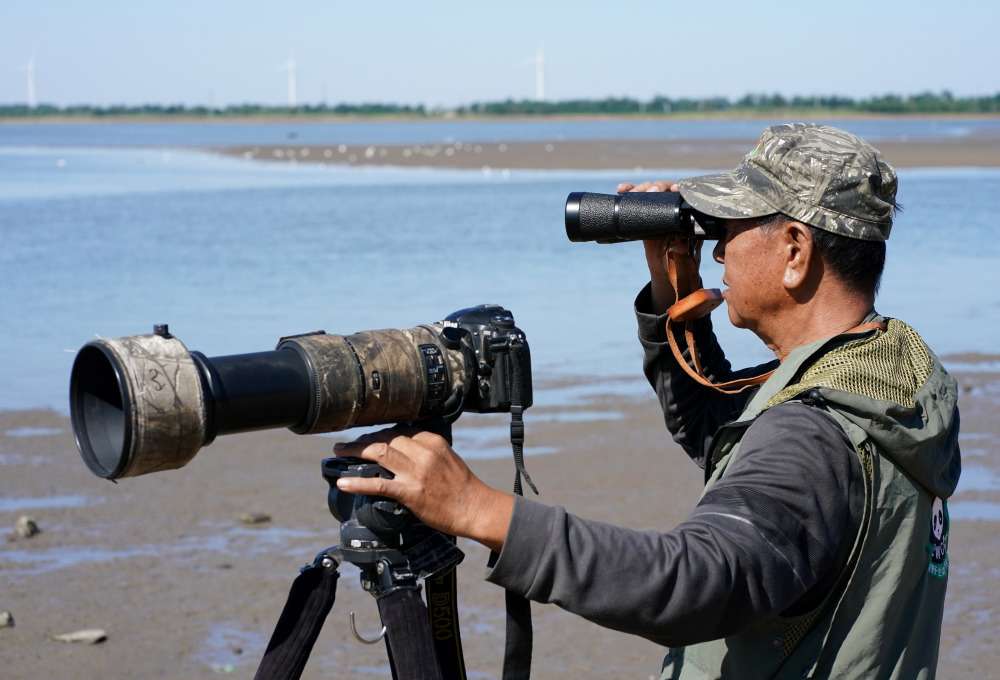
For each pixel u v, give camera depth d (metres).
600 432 7.20
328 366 1.65
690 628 1.53
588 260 14.55
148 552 5.34
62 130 115.94
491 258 14.73
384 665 4.28
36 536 5.53
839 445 1.65
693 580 1.51
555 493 6.01
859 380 1.70
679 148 49.78
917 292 12.12
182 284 12.43
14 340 9.61
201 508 5.96
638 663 4.32
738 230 1.86
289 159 45.22
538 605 4.93
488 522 1.58
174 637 4.46
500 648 4.39
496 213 20.84
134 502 6.05
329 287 12.21
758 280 1.85
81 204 22.84
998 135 73.12
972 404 7.76
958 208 21.22
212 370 1.56
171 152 53.12
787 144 1.80
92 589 4.90
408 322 10.19
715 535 1.55
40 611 4.68
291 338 1.70
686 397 2.31
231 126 140.00
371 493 1.60
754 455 1.66
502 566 1.54
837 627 1.71
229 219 19.77
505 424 7.48
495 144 59.69
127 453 1.49
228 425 1.58
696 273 2.24
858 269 1.80
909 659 1.79
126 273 13.26
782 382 1.78
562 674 4.21
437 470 1.60
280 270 13.53
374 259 14.57
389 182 30.23
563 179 31.02
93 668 4.19
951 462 1.87
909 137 67.69
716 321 10.58
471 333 1.81
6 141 74.69
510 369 1.82
